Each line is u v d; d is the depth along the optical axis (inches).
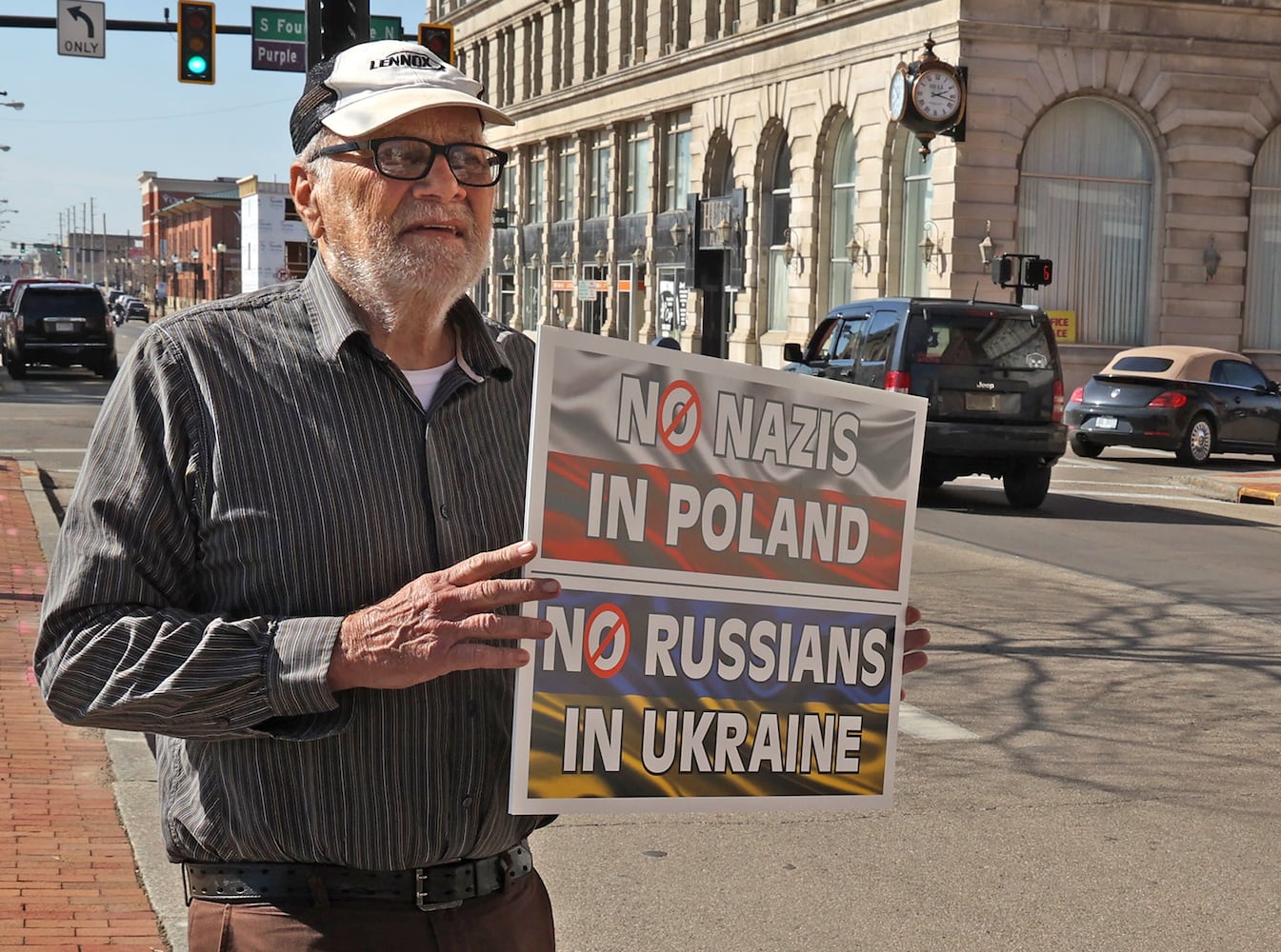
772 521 92.5
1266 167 1207.6
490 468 90.5
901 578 97.5
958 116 1067.3
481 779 87.2
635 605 87.7
